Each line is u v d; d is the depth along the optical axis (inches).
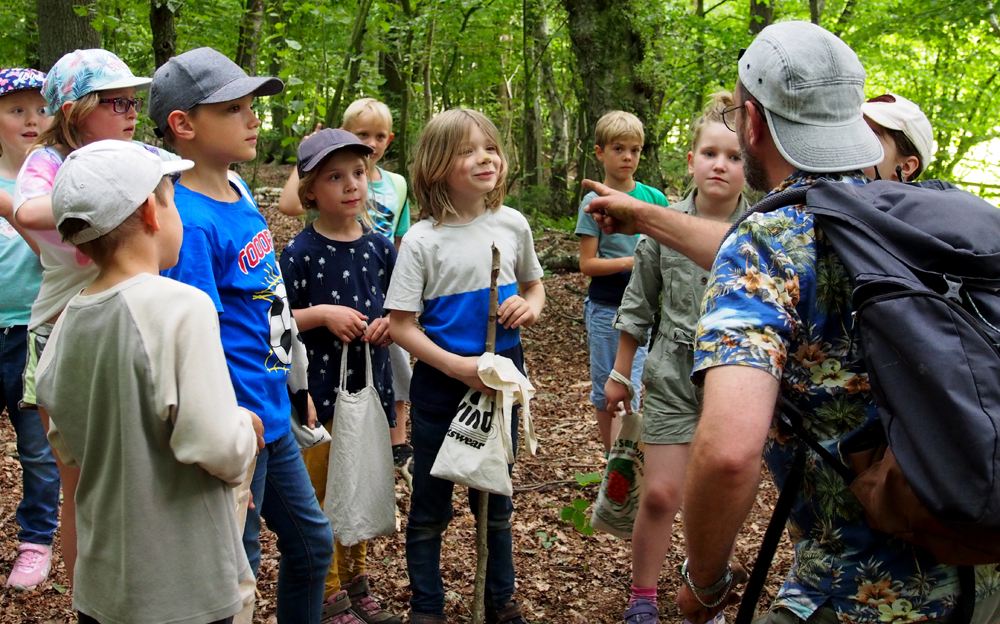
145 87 115.6
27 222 96.8
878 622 58.3
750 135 67.0
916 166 108.4
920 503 51.6
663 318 116.2
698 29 374.9
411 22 337.7
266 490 97.6
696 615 70.5
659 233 88.9
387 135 168.9
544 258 386.0
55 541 141.6
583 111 397.7
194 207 91.0
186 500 72.3
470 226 114.0
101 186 69.5
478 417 107.9
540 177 508.7
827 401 59.4
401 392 165.5
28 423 127.3
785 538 150.4
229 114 94.7
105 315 70.2
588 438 212.4
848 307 58.2
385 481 118.3
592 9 313.7
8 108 127.3
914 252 55.4
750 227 60.3
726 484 53.8
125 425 69.6
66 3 275.4
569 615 124.4
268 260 100.0
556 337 312.5
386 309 121.6
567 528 155.5
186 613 72.1
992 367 50.3
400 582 135.5
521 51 478.6
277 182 656.4
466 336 111.5
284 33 258.1
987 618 60.9
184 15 274.8
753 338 56.3
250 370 93.4
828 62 62.0
